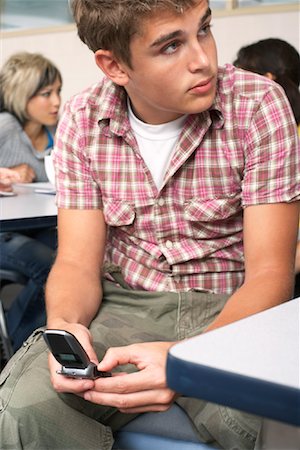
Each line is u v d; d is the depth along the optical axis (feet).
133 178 4.83
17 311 8.89
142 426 4.11
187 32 4.08
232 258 4.78
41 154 10.67
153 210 4.79
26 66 10.59
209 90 4.24
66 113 5.06
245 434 3.83
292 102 7.11
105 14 4.27
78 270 4.83
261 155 4.55
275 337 2.42
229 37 12.82
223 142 4.67
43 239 9.59
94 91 5.01
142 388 3.70
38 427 3.91
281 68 7.36
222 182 4.72
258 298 4.09
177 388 2.22
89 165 4.93
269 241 4.43
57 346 3.63
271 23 12.30
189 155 4.67
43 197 7.80
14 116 10.65
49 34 15.12
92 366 3.69
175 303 4.69
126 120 4.81
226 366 2.16
